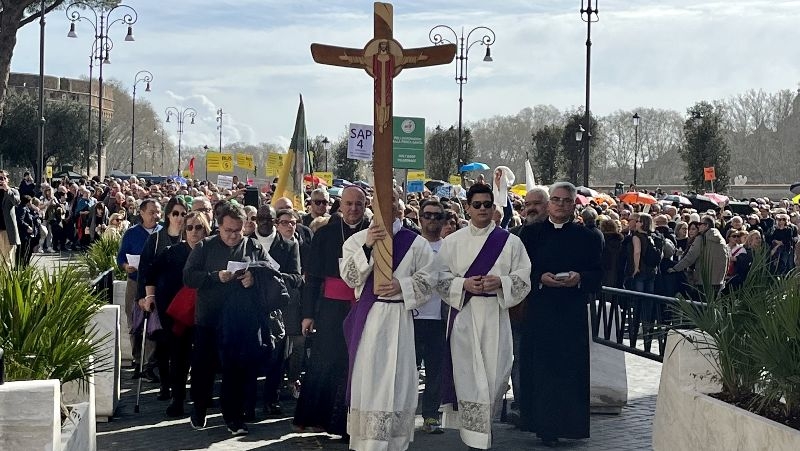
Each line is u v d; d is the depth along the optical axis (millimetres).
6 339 6203
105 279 10367
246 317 8469
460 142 42531
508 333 7738
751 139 113875
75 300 6758
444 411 7773
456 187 24891
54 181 40906
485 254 7680
